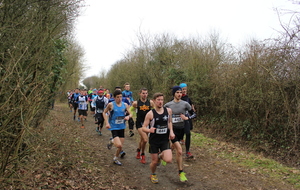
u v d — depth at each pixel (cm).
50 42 495
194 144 750
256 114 766
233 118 898
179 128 547
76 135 810
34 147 332
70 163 478
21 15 477
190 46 1324
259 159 596
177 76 1303
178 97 535
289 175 484
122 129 550
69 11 577
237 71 836
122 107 544
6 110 307
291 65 664
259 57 754
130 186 416
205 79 1081
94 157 568
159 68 1636
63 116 1267
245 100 794
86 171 456
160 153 451
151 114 422
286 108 666
